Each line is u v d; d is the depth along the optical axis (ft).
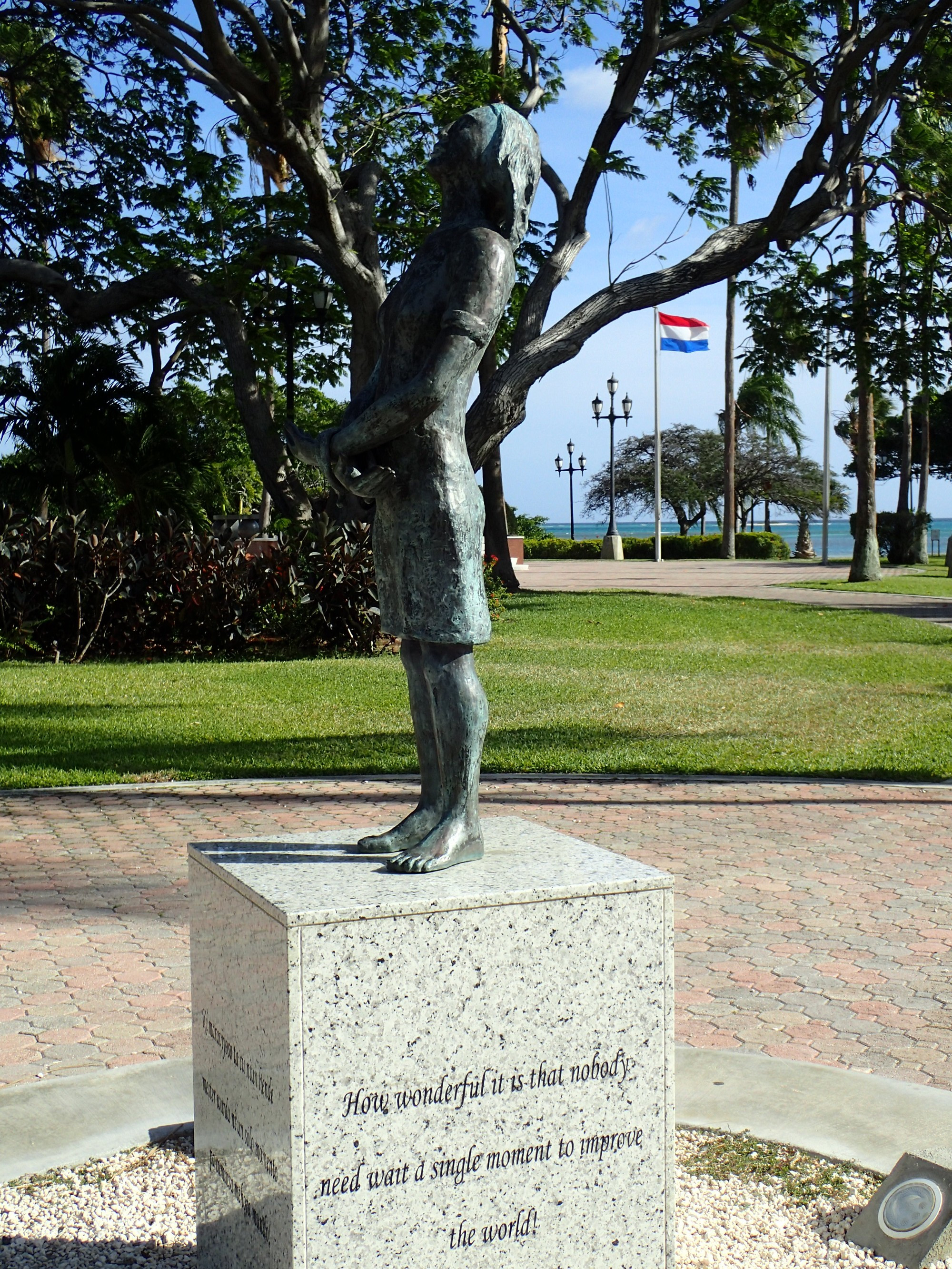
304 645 63.10
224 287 71.92
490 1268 9.91
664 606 84.99
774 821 29.14
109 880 24.44
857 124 69.31
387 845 11.40
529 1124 9.98
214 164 70.79
